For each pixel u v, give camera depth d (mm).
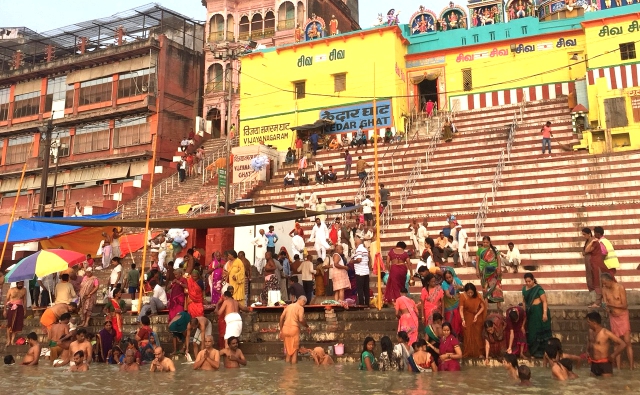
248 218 13938
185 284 11922
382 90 28422
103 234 19141
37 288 17312
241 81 31719
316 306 11680
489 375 8359
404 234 17922
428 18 30141
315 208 20016
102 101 36562
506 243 16062
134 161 34844
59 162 37188
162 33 37125
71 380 8859
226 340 10359
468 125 25484
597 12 24938
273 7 37125
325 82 29766
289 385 7828
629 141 22016
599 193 17672
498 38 28516
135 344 10688
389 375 8602
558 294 12617
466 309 9672
